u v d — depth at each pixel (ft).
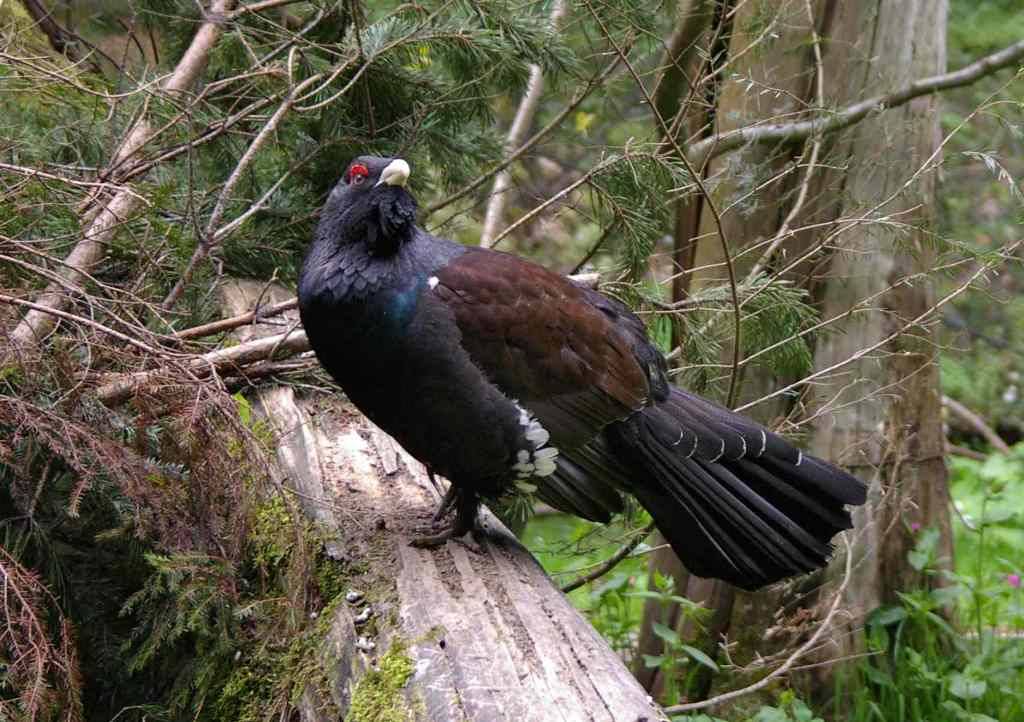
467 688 14.03
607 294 24.71
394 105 25.94
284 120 25.03
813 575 26.30
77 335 19.01
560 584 29.14
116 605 19.10
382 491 19.75
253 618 17.76
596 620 28.71
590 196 25.03
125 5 30.81
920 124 26.05
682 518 19.11
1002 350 43.45
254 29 25.68
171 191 21.76
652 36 23.89
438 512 18.80
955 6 42.83
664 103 27.99
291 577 16.69
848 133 25.44
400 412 18.11
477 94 25.75
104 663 18.80
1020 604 29.53
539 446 18.24
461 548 18.01
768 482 19.03
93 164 24.12
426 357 17.66
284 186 26.22
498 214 31.37
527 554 18.34
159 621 17.89
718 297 24.50
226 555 17.57
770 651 26.40
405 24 24.26
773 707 25.41
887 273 25.81
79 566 19.08
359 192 17.74
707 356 24.54
